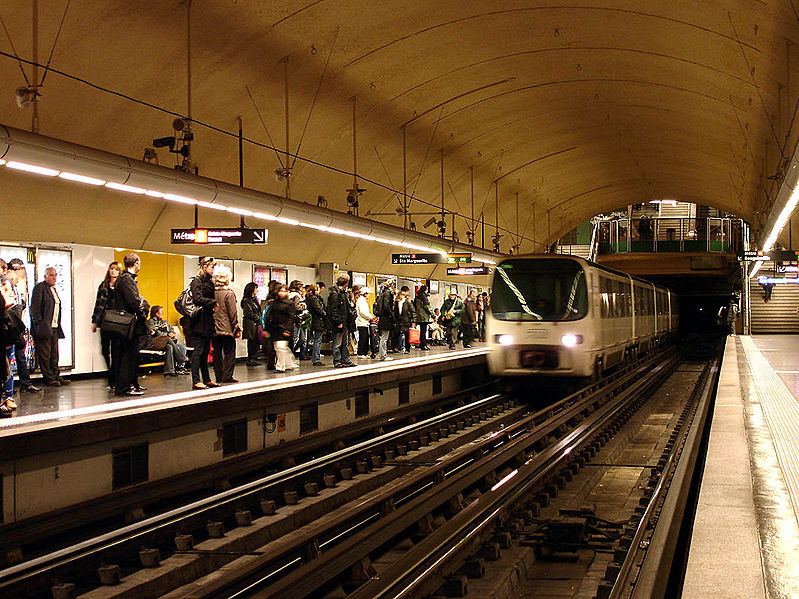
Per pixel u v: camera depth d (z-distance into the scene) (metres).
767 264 46.66
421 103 20.42
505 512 8.05
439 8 15.47
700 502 6.52
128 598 6.55
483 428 15.01
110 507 8.54
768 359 23.52
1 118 12.38
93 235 16.19
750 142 24.47
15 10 10.72
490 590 6.15
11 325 9.95
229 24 13.43
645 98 23.42
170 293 17.97
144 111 14.55
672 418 16.92
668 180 38.69
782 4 13.17
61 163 9.45
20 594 6.41
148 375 16.19
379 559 7.36
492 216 34.91
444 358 20.23
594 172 36.44
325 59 16.00
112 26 12.07
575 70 20.94
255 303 17.94
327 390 13.75
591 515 8.12
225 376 13.27
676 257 40.44
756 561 5.04
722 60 17.70
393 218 26.78
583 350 17.66
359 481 10.80
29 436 7.84
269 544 8.28
